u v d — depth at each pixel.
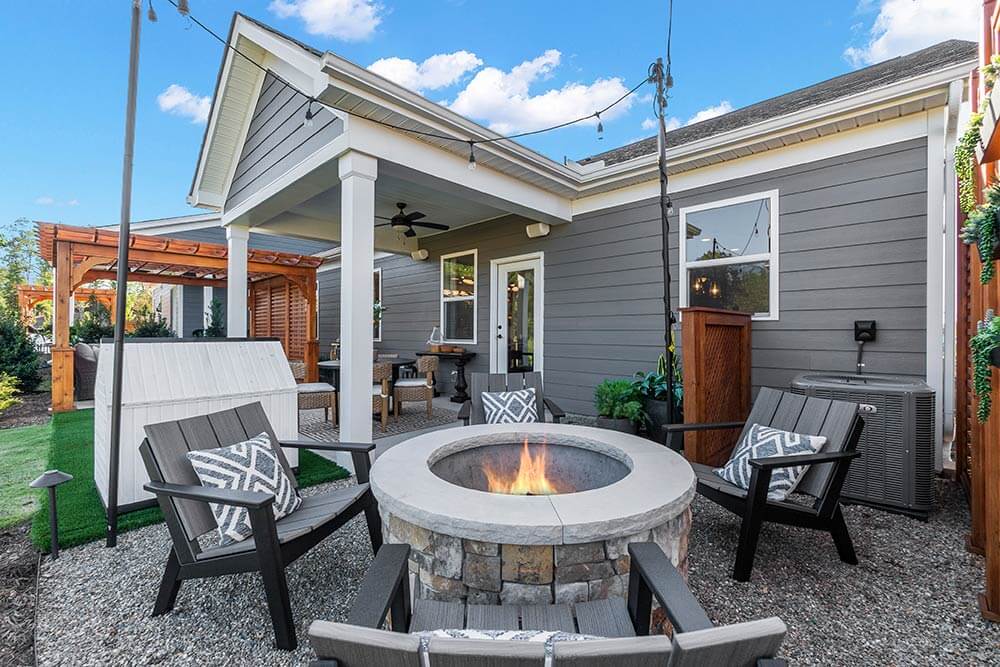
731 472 2.56
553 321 6.22
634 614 1.36
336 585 2.14
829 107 3.81
